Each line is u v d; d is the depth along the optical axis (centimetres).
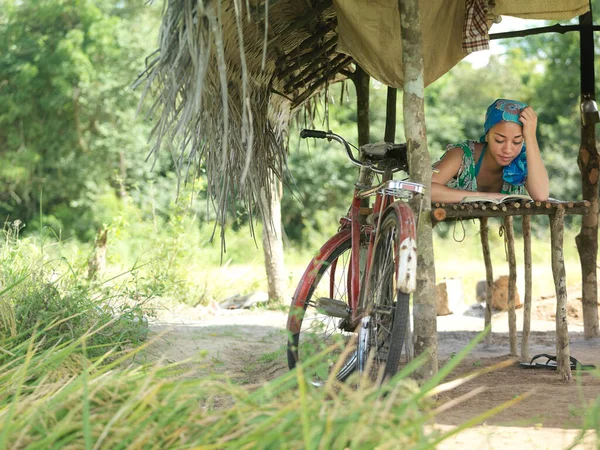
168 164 2455
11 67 2362
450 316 880
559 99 2716
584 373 491
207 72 423
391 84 525
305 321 625
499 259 1806
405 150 443
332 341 467
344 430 209
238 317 833
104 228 912
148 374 262
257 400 259
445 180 467
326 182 2559
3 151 2447
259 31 485
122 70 2380
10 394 291
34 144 2430
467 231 2305
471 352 603
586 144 657
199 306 896
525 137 457
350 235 457
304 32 535
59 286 552
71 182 2430
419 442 209
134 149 2381
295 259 2034
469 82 2877
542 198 462
